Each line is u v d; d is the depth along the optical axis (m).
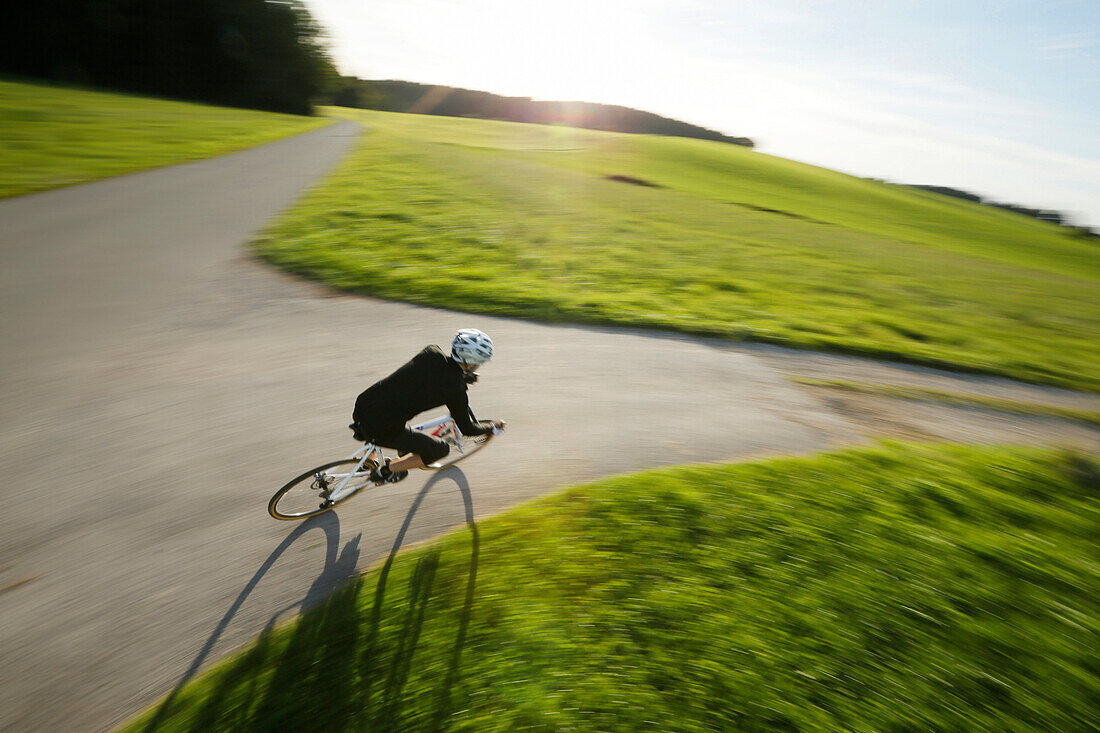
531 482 5.66
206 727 3.29
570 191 28.12
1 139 19.16
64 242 10.95
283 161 24.08
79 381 6.61
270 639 3.85
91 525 4.64
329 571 4.45
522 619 4.03
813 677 3.80
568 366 8.35
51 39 56.59
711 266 15.39
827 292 14.18
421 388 4.43
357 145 35.12
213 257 11.04
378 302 9.85
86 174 16.45
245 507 5.02
